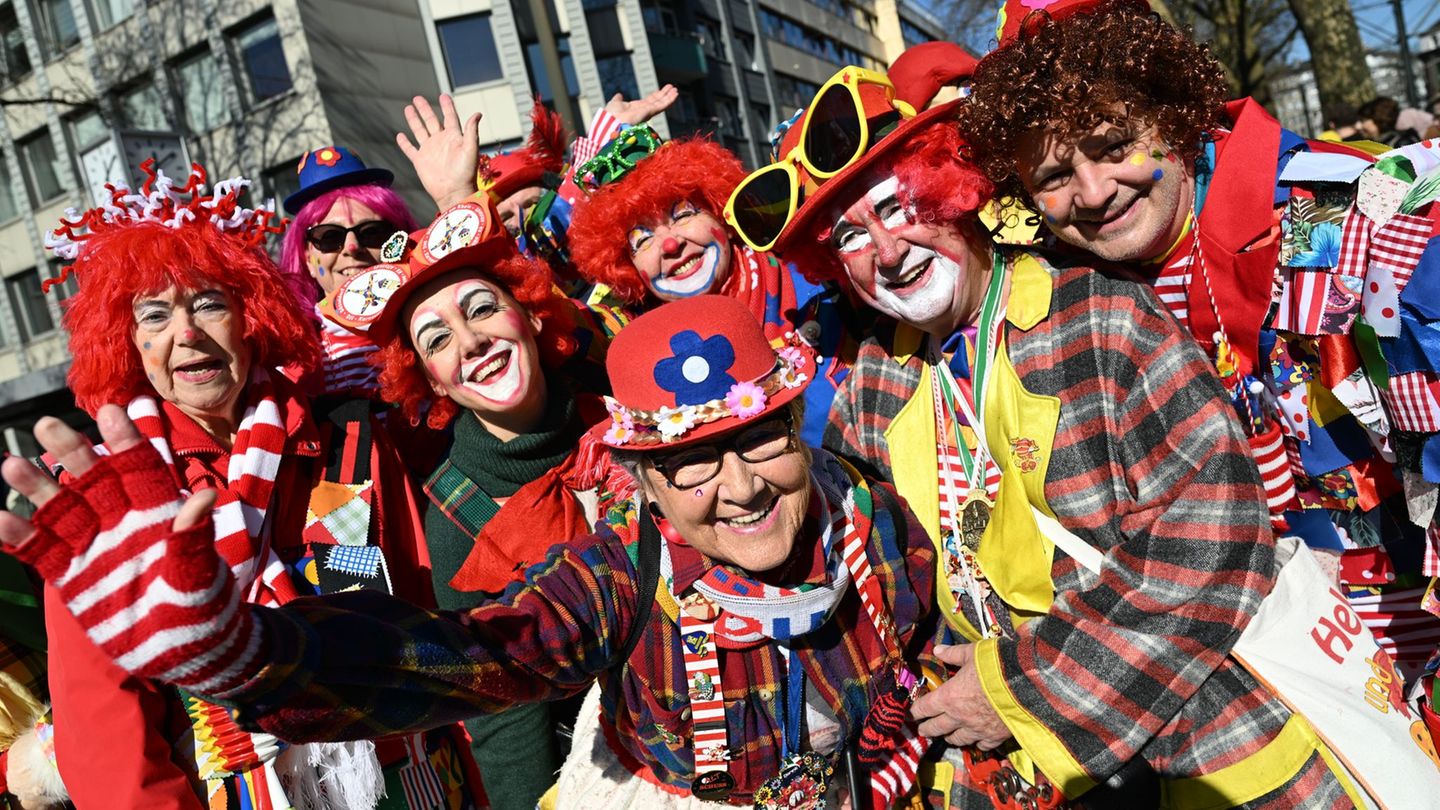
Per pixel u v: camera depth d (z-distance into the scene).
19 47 17.23
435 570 2.31
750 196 2.19
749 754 1.68
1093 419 1.75
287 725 1.22
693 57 20.73
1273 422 2.03
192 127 16.11
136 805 1.69
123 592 1.07
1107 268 1.85
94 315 1.92
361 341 2.75
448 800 2.08
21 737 2.06
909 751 1.83
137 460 1.10
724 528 1.59
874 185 1.90
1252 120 1.89
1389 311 1.80
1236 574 1.65
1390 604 2.23
